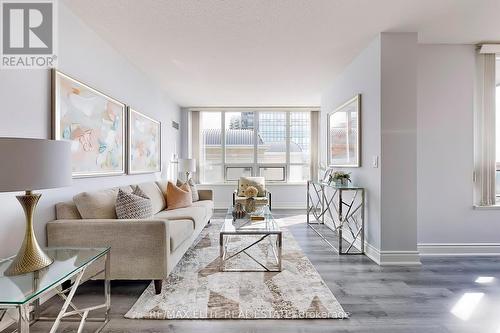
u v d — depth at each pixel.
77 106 2.47
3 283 1.37
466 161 3.21
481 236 3.21
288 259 3.01
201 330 1.74
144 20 2.54
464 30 2.85
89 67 2.69
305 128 6.77
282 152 6.77
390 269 2.74
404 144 2.89
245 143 6.76
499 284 2.41
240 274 2.59
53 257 1.71
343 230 3.86
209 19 2.54
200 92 5.19
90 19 2.53
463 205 3.21
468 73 3.22
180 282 2.41
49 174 1.38
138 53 3.31
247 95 5.43
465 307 2.02
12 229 1.86
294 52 3.31
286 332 1.72
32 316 1.85
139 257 2.14
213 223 4.82
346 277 2.54
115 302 2.09
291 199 6.59
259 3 2.29
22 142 1.30
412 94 2.88
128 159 3.50
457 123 3.21
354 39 2.99
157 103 4.73
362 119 3.34
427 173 3.21
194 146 6.62
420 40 3.10
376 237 2.98
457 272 2.67
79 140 2.50
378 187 2.94
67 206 2.24
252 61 3.59
